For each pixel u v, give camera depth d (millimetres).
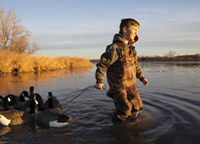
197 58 81562
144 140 3359
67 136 3707
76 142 3398
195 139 3330
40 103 5004
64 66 33656
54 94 7840
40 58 28031
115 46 4273
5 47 36188
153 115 4762
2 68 21719
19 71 23078
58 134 3840
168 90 8203
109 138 3512
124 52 4320
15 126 4473
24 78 14977
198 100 6160
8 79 14273
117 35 4469
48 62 28391
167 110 5152
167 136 3484
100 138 3529
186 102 5949
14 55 24719
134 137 3506
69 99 6832
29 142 3480
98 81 4293
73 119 4719
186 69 22875
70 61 36625
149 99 6512
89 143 3330
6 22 36312
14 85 10727
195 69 22578
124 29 4402
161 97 6789
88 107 5773
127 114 4332
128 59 4387
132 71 4465
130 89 4492
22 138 3686
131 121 4363
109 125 4188
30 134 3902
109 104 6098
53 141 3484
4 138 3707
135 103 4539
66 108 5691
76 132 3891
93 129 4004
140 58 93812
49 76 16797
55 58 34375
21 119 4645
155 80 12031
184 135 3502
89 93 7902
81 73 20594
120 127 4027
